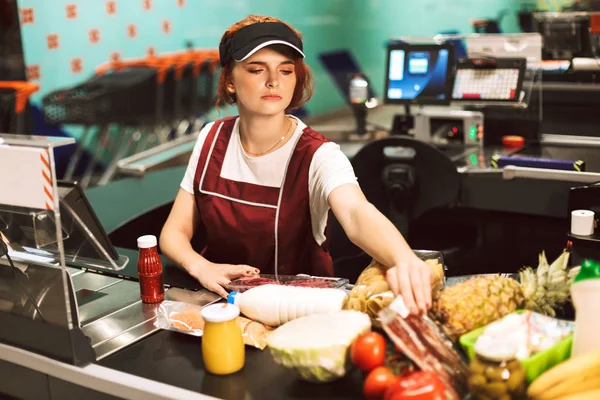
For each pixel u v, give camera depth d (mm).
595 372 1066
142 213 2688
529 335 1151
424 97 3699
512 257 3389
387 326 1139
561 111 3715
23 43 5398
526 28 6168
